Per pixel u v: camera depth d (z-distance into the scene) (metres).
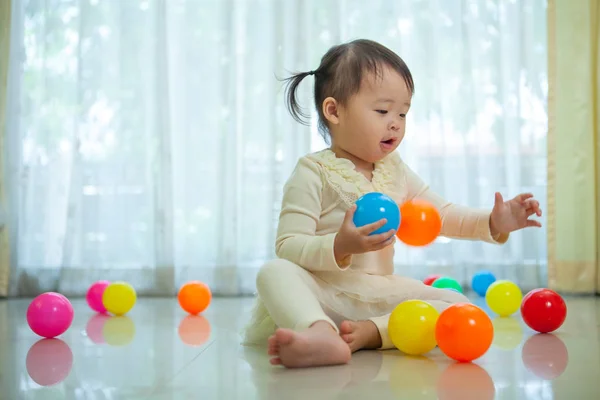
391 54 1.92
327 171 1.87
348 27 3.50
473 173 3.45
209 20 3.55
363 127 1.87
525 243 3.42
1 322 2.50
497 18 3.46
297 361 1.51
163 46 3.47
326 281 1.80
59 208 3.54
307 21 3.47
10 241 3.45
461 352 1.55
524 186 3.44
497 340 1.91
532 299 2.04
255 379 1.44
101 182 3.50
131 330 2.22
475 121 3.44
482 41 3.50
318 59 3.46
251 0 3.51
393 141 1.89
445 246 3.43
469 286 3.44
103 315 2.64
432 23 3.45
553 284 3.35
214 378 1.46
